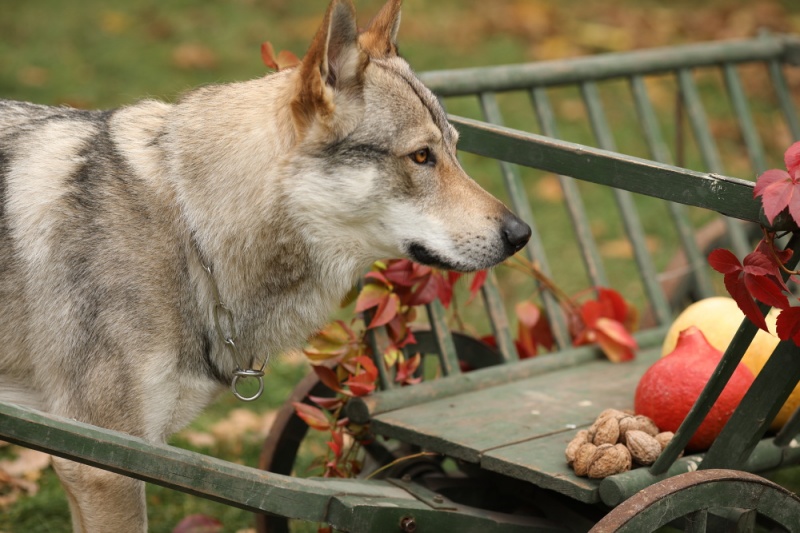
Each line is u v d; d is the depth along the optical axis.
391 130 3.34
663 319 4.77
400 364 3.88
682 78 5.12
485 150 3.42
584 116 9.48
